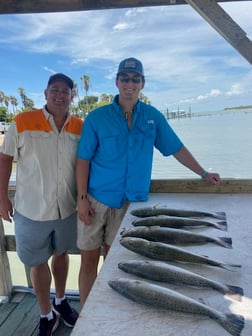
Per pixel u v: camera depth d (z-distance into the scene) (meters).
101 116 1.88
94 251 2.03
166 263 1.25
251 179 2.14
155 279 1.16
